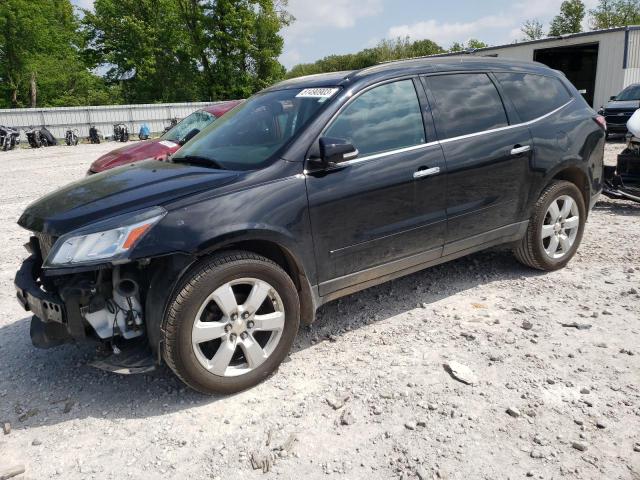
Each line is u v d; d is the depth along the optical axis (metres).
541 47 23.84
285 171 3.29
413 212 3.80
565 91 4.90
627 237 5.84
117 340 3.13
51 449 2.77
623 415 2.81
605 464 2.47
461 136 4.05
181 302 2.89
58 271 2.78
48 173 14.34
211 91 46.03
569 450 2.57
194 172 3.39
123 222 2.85
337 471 2.51
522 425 2.77
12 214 8.71
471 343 3.63
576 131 4.74
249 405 3.07
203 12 44.12
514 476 2.42
